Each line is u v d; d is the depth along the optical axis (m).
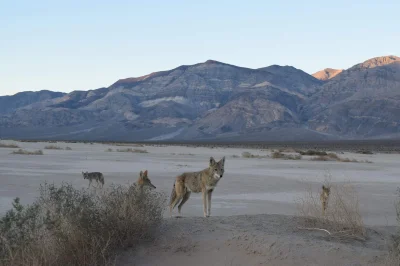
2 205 16.30
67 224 9.05
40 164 36.47
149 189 12.43
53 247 8.80
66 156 48.88
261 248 9.36
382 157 68.75
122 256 9.43
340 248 9.29
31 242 8.65
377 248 9.70
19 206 8.99
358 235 10.37
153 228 10.35
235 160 50.00
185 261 9.20
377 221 15.84
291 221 11.57
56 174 28.33
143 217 10.02
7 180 24.41
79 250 8.95
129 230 9.77
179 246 9.70
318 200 15.81
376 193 23.11
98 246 9.16
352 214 10.91
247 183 26.33
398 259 8.66
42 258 8.46
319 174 33.75
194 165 39.69
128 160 45.19
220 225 10.91
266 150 92.38
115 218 9.72
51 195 9.89
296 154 69.12
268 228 10.73
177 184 13.59
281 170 37.00
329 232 10.35
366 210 18.09
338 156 66.75
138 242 9.91
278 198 20.53
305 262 8.84
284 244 9.40
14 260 8.29
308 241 9.66
